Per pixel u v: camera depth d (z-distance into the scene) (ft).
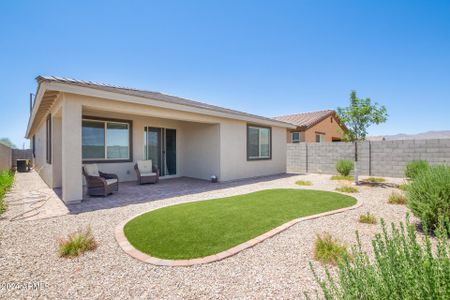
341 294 5.68
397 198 19.76
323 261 9.73
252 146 38.27
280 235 12.80
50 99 23.29
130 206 19.17
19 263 9.89
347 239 12.17
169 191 25.90
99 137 29.45
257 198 21.74
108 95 20.65
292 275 8.88
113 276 8.91
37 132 47.16
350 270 5.57
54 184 27.14
